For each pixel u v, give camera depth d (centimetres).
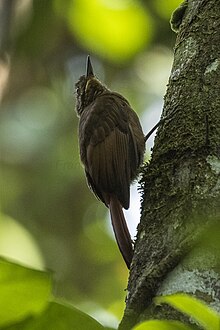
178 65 678
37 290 386
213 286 495
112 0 1234
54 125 1633
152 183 606
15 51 1148
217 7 702
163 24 1274
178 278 508
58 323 401
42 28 1153
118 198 861
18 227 1299
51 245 1622
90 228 1650
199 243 514
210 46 674
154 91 1570
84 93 1023
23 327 399
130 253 784
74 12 1238
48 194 1631
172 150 614
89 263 1628
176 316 483
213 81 647
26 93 1647
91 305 1450
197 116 625
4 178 1620
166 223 561
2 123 1628
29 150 1627
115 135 890
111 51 1287
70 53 1616
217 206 555
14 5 1070
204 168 587
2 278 379
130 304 514
